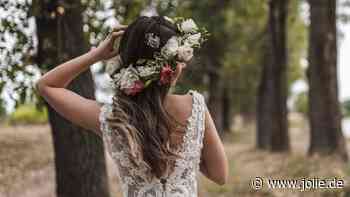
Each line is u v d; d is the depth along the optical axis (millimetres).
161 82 2783
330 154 12844
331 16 13398
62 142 5773
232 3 21156
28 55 5711
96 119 2867
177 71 2828
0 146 12180
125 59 2828
